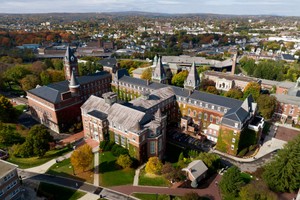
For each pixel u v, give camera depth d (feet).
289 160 219.82
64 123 355.36
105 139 306.55
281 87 477.36
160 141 279.69
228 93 465.06
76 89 361.10
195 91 368.48
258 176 249.14
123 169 263.90
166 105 358.23
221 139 302.66
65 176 253.03
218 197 223.92
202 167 248.73
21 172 259.19
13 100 471.21
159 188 236.22
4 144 307.37
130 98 455.22
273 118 407.23
